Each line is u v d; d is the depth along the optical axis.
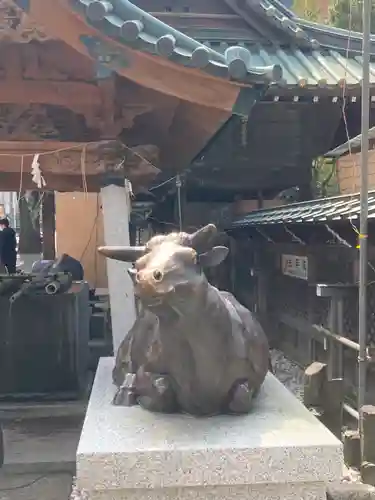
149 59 3.76
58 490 3.98
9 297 5.61
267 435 2.83
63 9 3.61
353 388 5.34
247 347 3.05
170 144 5.04
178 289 2.50
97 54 3.79
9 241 9.78
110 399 3.39
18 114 4.47
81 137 4.58
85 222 11.31
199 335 2.76
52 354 5.66
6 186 4.99
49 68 4.25
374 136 6.89
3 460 4.33
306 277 6.77
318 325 6.30
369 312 5.11
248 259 9.81
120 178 4.45
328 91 7.86
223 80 3.75
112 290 4.38
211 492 2.73
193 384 2.93
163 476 2.68
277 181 9.40
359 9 11.60
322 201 6.62
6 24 3.82
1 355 5.61
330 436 2.83
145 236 11.94
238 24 9.64
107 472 2.66
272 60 9.01
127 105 4.38
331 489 3.56
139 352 3.24
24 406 5.49
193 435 2.83
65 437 4.84
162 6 9.62
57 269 7.05
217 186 9.36
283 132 8.95
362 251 4.32
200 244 2.74
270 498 2.75
